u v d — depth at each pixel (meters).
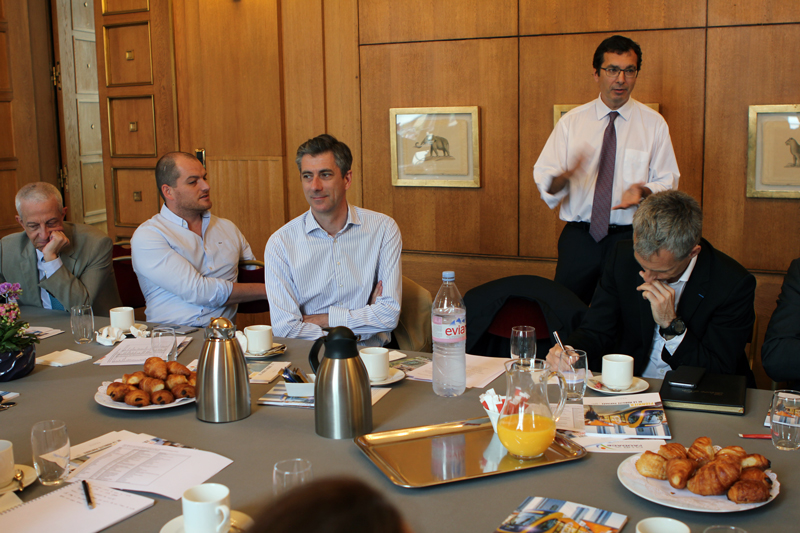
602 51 3.15
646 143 3.21
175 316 2.80
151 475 1.19
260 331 1.94
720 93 3.57
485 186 4.14
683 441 1.32
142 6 4.88
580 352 1.55
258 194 4.75
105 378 1.79
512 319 2.28
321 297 2.45
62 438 1.18
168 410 1.54
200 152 4.86
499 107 4.02
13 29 5.36
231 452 1.30
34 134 5.54
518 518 1.02
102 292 2.93
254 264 3.09
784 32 3.41
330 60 4.42
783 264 3.59
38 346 2.12
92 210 6.18
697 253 1.90
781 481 1.14
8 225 5.43
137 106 5.05
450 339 1.60
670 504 1.04
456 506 1.08
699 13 3.55
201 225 2.94
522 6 3.87
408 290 2.53
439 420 1.45
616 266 2.08
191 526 0.95
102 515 1.06
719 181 3.65
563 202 3.41
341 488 0.43
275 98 4.58
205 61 4.76
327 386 1.36
